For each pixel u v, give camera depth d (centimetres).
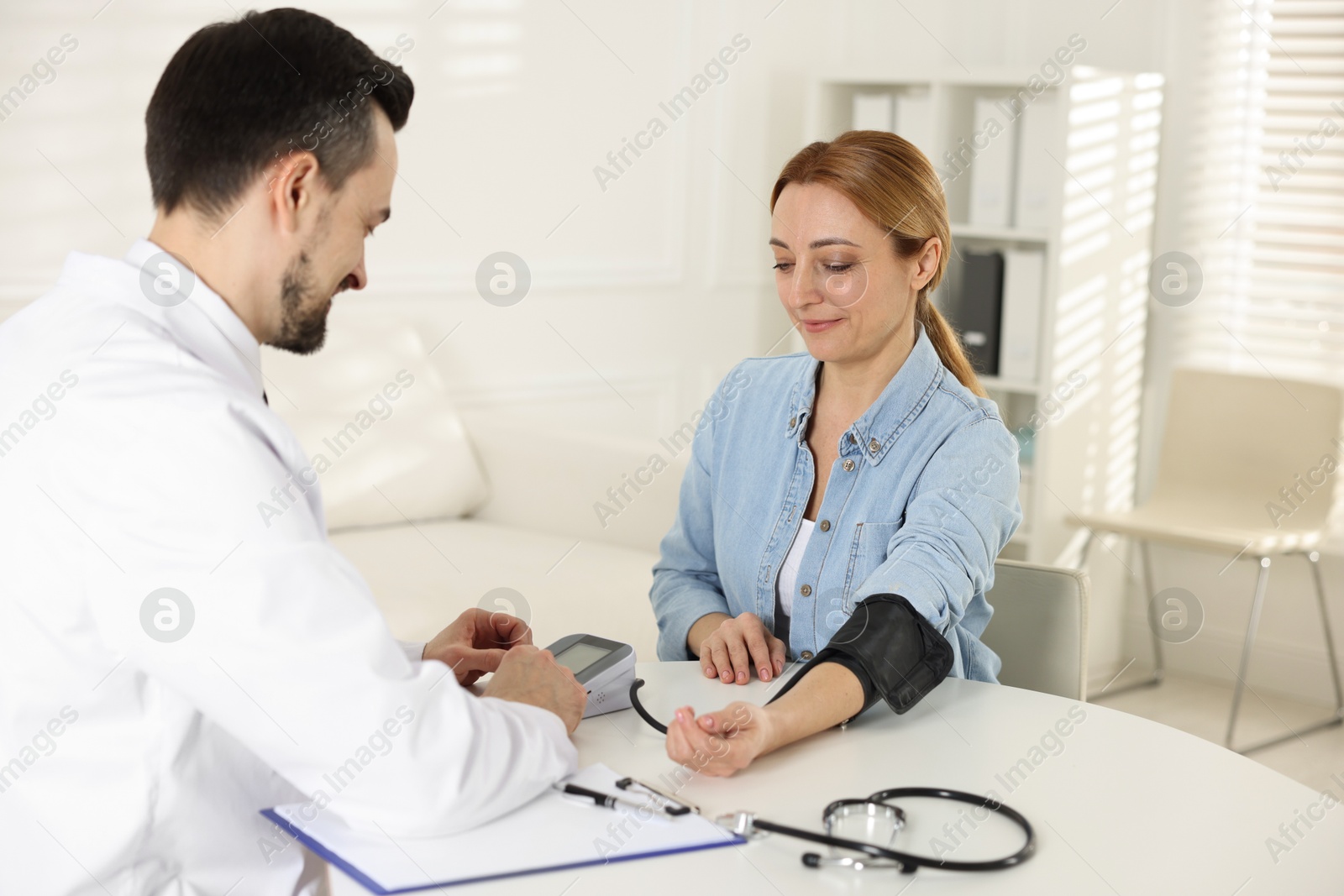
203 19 299
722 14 406
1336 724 334
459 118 348
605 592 258
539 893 90
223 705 95
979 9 410
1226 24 357
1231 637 365
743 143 420
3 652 100
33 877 103
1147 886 94
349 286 116
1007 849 99
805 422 157
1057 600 161
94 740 102
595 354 390
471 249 356
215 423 96
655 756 117
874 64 429
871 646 126
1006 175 372
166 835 105
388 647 97
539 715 108
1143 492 386
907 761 117
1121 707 344
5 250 280
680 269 409
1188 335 372
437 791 96
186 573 94
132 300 104
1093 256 358
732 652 142
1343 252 343
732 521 162
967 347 380
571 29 369
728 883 92
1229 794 111
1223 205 363
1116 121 356
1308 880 95
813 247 144
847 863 95
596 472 300
